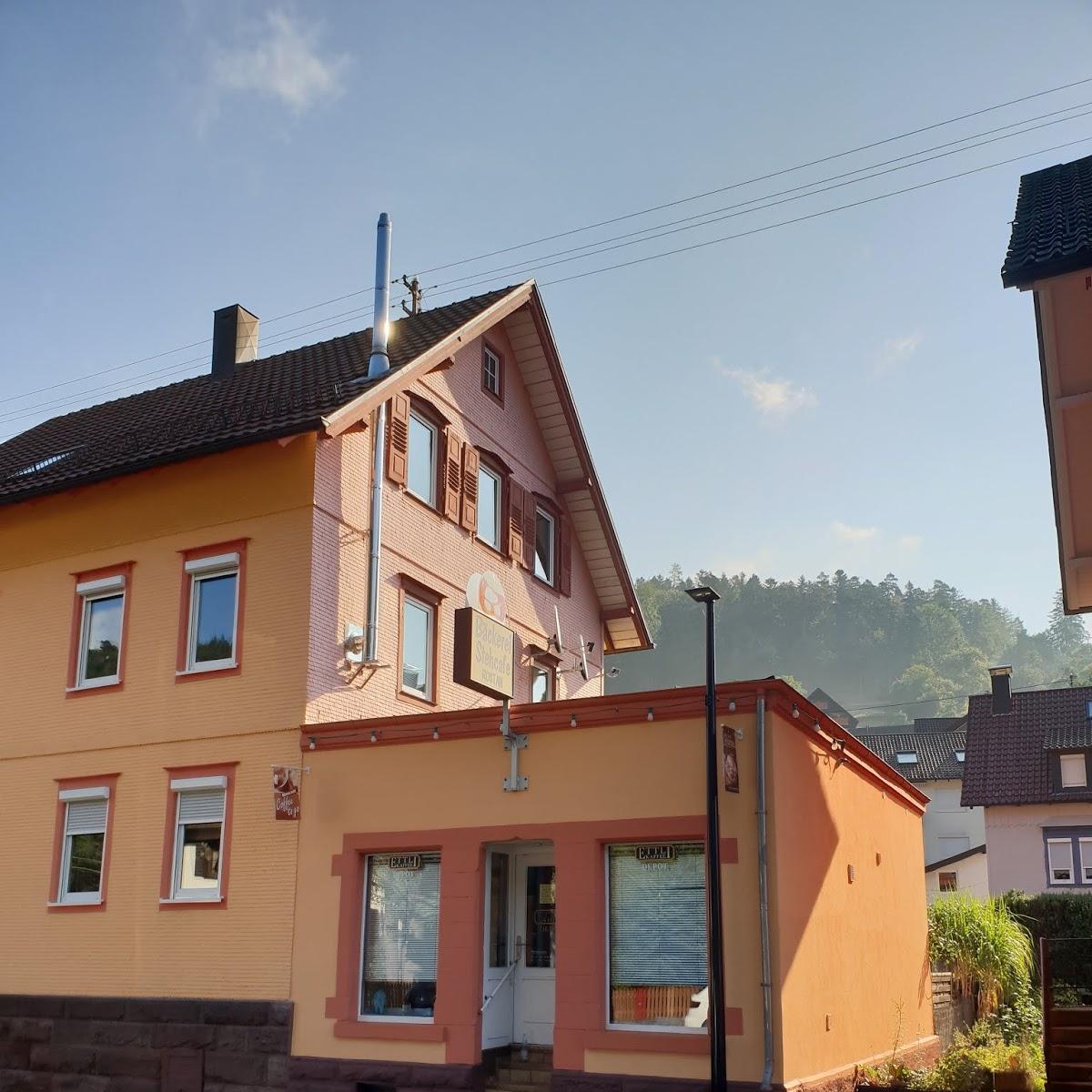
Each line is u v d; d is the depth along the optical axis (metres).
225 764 16.92
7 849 18.58
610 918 13.98
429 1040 14.45
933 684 160.88
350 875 15.49
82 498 19.41
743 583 197.00
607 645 27.31
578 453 24.39
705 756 13.70
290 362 22.70
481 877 14.76
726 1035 12.77
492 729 15.02
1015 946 23.53
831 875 15.25
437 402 20.61
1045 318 12.66
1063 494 14.10
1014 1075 13.63
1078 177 15.17
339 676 17.22
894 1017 17.72
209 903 16.45
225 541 17.77
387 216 19.50
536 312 22.84
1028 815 43.22
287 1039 15.31
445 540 20.28
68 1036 17.02
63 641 19.02
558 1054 13.56
